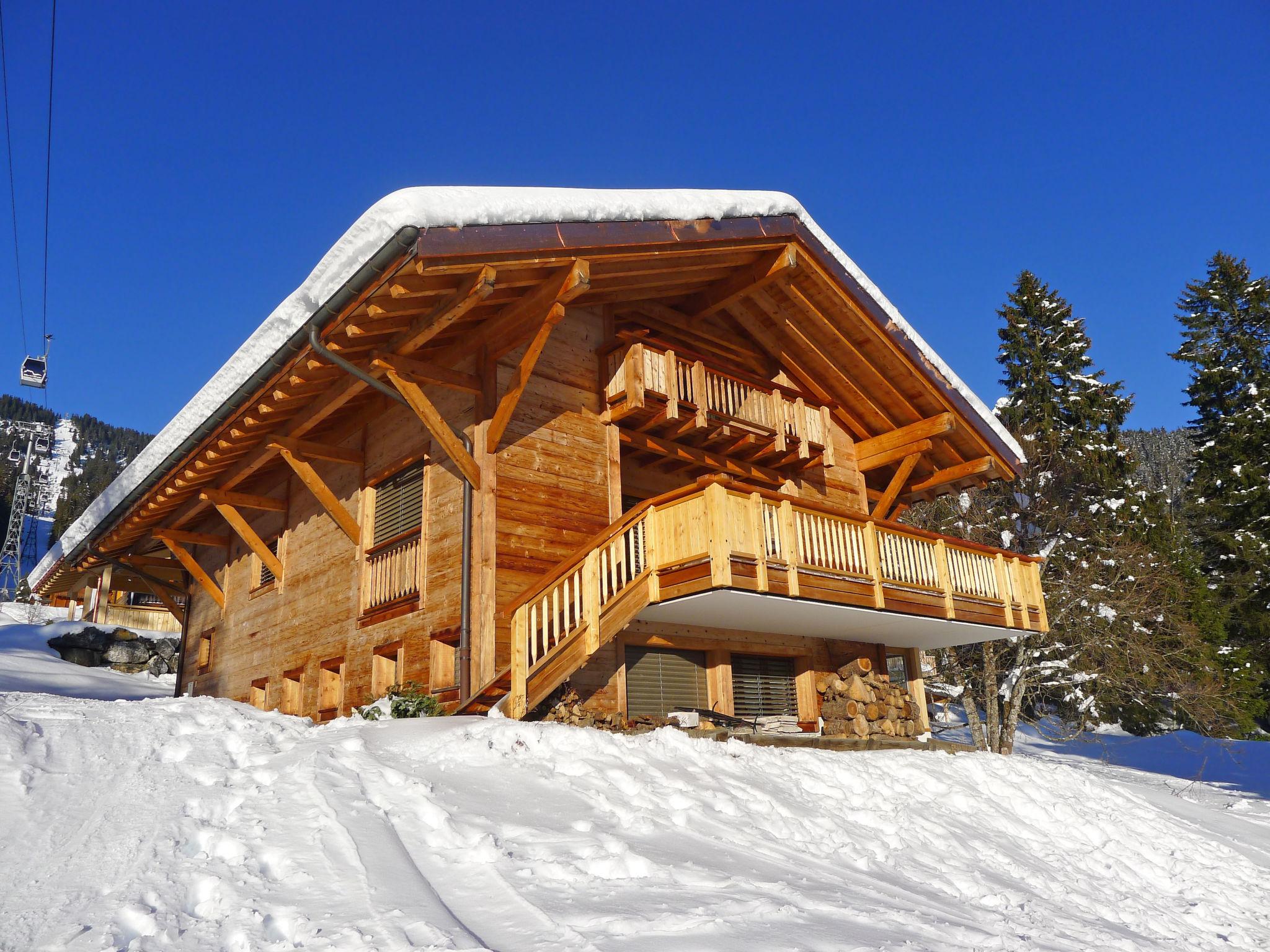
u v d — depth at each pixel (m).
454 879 4.51
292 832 4.69
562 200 9.16
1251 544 34.53
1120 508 29.17
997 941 4.83
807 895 5.03
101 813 4.82
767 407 13.34
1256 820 15.24
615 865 4.89
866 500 15.67
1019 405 33.22
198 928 3.78
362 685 11.89
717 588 9.34
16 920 3.75
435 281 8.55
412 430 11.87
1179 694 24.33
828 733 13.12
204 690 17.47
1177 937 7.16
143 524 16.16
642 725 10.42
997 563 14.00
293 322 9.24
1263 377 37.59
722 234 11.38
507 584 10.18
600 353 12.06
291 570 14.54
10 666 19.58
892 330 13.80
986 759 12.07
